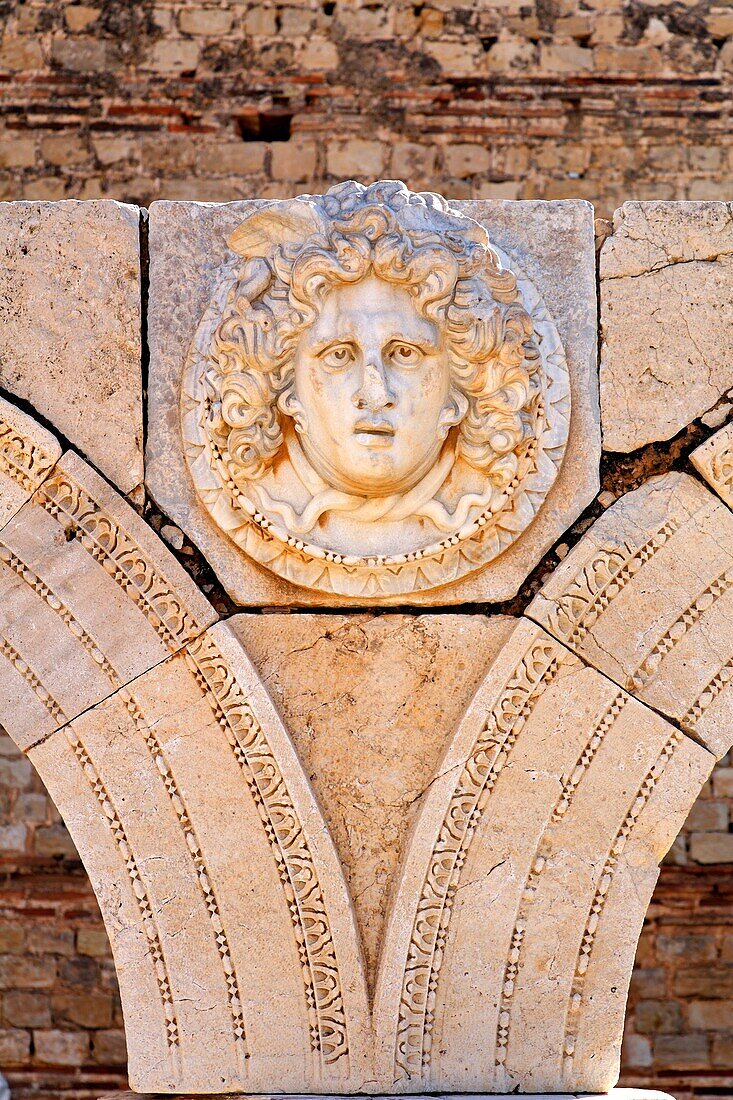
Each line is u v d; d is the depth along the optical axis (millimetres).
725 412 5406
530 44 9453
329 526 5254
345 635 5316
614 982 5270
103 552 5316
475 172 9352
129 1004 5211
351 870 5246
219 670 5246
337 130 9359
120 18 9453
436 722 5293
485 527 5293
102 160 9344
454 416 5164
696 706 5316
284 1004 5195
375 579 5285
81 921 9109
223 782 5227
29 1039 9008
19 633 5309
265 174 9336
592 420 5383
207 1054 5191
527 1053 5223
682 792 5297
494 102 9406
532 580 5352
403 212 5105
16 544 5324
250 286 5148
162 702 5254
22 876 9156
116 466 5340
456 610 5348
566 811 5266
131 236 5395
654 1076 8938
